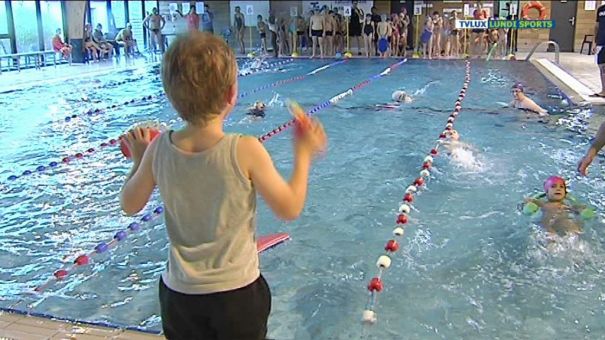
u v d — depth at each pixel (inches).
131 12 767.7
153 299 112.7
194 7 737.0
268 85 429.4
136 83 456.8
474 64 556.7
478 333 98.8
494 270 122.2
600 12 333.7
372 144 232.1
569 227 139.2
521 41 701.3
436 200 165.3
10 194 179.6
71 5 625.6
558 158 207.8
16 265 129.9
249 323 58.8
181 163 56.7
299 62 608.7
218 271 57.4
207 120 56.2
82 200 173.9
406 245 135.4
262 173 56.4
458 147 223.1
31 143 249.1
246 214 57.5
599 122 270.5
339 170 196.2
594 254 128.3
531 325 101.2
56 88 425.4
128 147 63.7
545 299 110.1
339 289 115.3
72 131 274.5
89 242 142.9
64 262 131.4
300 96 370.3
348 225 148.6
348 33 696.4
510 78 443.5
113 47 674.8
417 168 197.2
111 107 343.3
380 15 715.4
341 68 542.9
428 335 98.3
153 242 142.4
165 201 58.4
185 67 53.9
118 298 113.3
